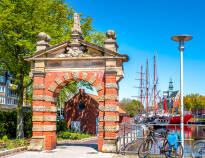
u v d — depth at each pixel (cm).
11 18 1822
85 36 2658
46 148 1496
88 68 1516
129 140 2012
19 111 2095
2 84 3097
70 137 2483
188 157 1241
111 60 1480
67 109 3888
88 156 1314
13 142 1672
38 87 1529
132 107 10131
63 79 1538
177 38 1253
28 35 2027
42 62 1552
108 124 1430
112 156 1314
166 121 5712
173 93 8731
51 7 2238
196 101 9875
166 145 1288
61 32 2319
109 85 1456
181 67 1255
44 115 1518
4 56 1950
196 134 2925
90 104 3822
